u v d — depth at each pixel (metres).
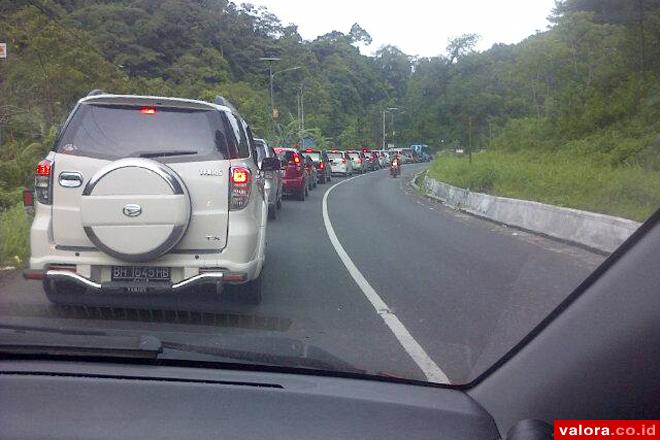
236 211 6.20
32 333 4.22
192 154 6.15
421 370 4.89
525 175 22.36
